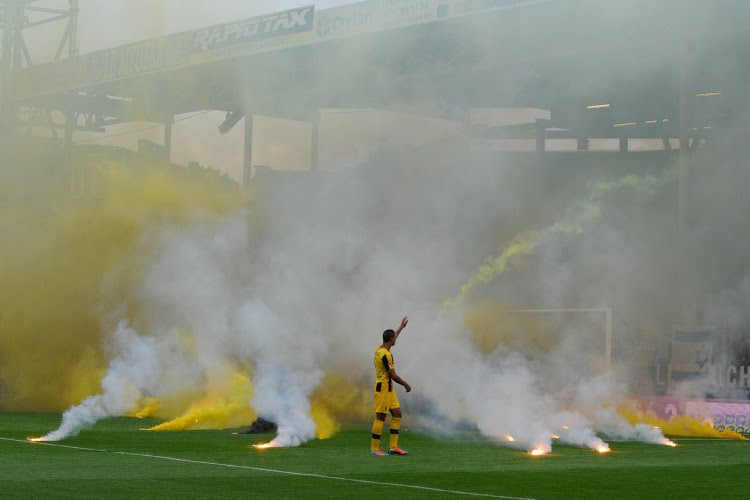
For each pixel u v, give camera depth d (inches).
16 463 465.1
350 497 374.0
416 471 466.3
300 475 438.9
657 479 453.1
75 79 1424.7
